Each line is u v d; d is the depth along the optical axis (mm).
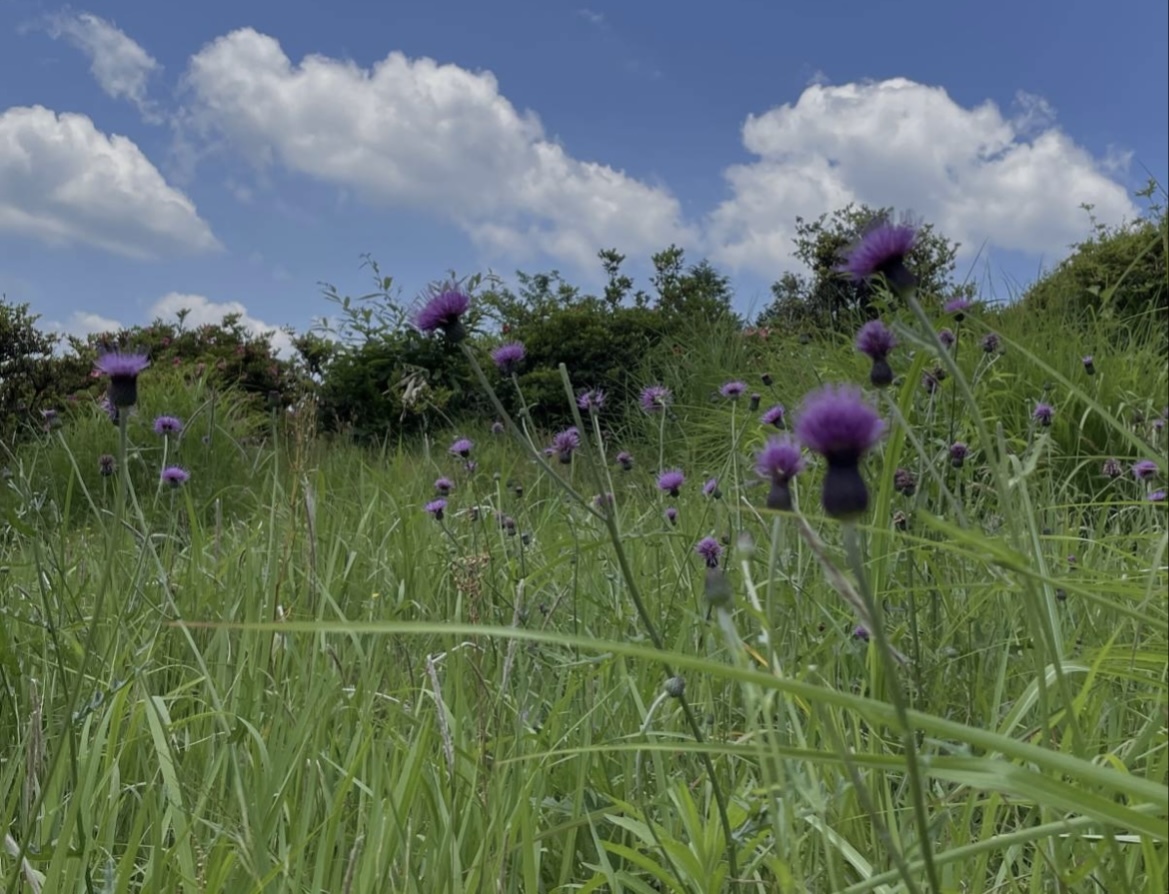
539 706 2182
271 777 1731
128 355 1689
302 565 3033
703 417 8492
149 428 6770
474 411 11234
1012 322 7070
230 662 2512
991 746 769
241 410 10023
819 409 818
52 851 1531
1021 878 1479
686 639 2246
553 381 11250
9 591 3102
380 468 5516
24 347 10492
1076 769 737
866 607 779
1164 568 1179
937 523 809
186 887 1462
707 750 995
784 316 13344
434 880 1484
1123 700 1759
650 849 1721
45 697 2115
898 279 1167
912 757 770
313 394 3084
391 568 3492
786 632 2260
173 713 2383
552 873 1772
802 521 829
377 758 1715
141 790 1975
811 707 1531
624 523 3721
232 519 4832
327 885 1589
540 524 4117
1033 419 3340
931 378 2980
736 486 2670
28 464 5848
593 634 2682
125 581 3012
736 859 1473
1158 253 8297
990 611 2393
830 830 1409
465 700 2062
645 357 11609
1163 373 5570
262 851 1510
